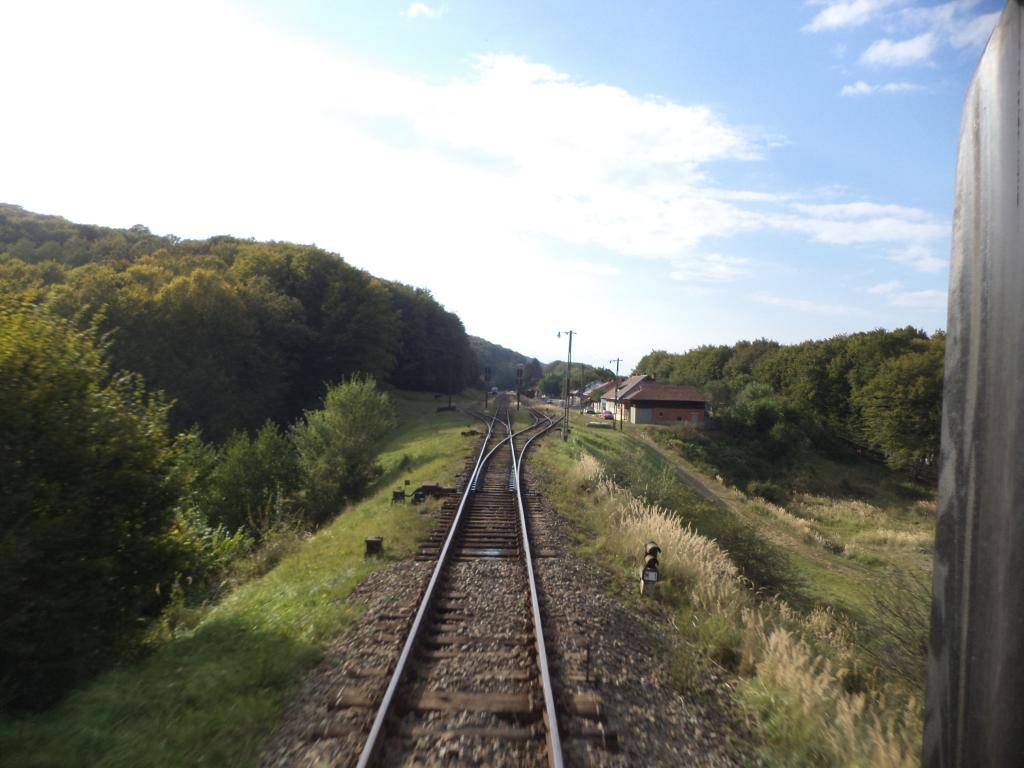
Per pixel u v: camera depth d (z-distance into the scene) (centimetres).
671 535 1212
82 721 530
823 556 2834
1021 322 134
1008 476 136
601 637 733
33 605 612
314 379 7119
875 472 6481
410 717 533
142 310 4675
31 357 689
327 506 2483
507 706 546
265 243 10106
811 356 8119
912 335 7500
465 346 12825
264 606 861
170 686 592
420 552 1115
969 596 146
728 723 574
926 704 162
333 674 623
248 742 498
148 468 771
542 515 1450
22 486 641
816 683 604
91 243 8856
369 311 7312
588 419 7488
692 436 6481
